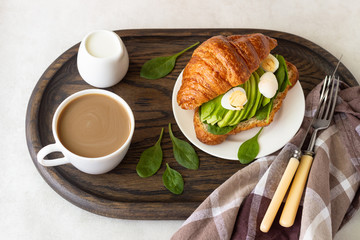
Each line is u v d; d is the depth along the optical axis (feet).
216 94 2.55
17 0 3.04
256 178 2.55
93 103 2.51
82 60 2.65
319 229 2.40
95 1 3.10
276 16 3.14
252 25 3.10
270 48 2.69
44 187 2.60
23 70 2.85
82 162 2.41
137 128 2.68
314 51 2.94
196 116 2.63
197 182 2.58
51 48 2.93
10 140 2.68
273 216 2.40
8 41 2.92
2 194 2.57
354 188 2.58
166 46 2.89
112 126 2.47
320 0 3.19
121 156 2.48
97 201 2.50
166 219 2.52
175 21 3.08
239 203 2.48
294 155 2.54
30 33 2.96
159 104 2.75
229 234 2.44
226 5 3.16
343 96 2.77
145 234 2.54
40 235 2.51
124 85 2.78
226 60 2.51
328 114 2.72
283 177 2.47
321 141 2.62
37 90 2.70
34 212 2.55
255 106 2.60
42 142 2.61
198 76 2.54
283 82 2.69
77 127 2.46
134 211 2.49
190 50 2.90
